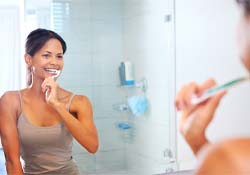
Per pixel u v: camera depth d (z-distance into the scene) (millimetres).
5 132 779
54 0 1153
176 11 1168
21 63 861
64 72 1239
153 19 1279
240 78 342
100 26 1356
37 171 809
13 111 797
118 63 1369
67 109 849
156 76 1262
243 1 303
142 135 1275
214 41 944
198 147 310
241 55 319
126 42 1386
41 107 813
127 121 1328
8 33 917
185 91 348
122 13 1395
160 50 1243
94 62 1328
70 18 1252
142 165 1195
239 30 314
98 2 1352
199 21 1039
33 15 996
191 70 1062
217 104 333
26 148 798
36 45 843
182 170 999
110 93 1345
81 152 969
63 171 833
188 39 1103
